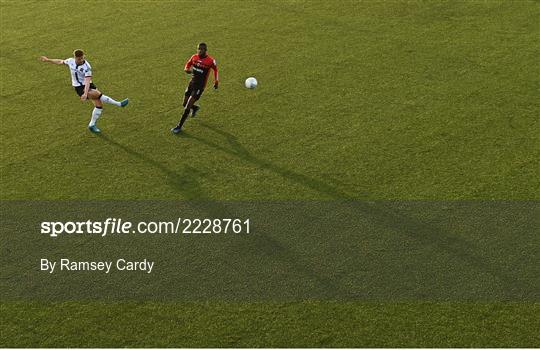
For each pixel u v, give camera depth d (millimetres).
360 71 42500
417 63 43469
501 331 22938
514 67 42656
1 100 39156
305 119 36875
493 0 54406
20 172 31984
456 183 30906
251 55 45125
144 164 32750
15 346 22297
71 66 34188
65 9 54312
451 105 38094
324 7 53750
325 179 31391
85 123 36688
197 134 35562
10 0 56562
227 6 54312
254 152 33781
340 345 22422
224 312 23750
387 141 34500
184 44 47156
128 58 45062
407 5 53750
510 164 32312
